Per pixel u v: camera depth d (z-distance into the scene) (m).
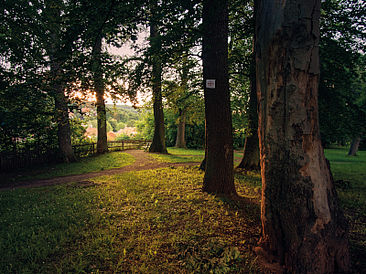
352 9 5.96
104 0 3.49
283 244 2.39
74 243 3.24
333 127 6.54
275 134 2.38
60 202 5.20
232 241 3.10
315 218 2.17
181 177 7.94
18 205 5.13
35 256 2.87
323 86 6.09
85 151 15.80
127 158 14.59
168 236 3.33
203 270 2.52
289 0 2.11
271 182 2.47
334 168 11.94
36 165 11.80
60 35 4.04
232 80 8.61
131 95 6.50
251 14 7.96
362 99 10.47
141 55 5.05
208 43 5.30
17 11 8.02
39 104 9.10
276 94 2.30
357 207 4.98
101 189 6.35
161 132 18.89
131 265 2.67
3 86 6.57
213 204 4.65
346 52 6.00
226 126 5.43
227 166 5.48
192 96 9.89
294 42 2.13
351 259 2.49
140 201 5.10
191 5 3.76
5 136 10.93
